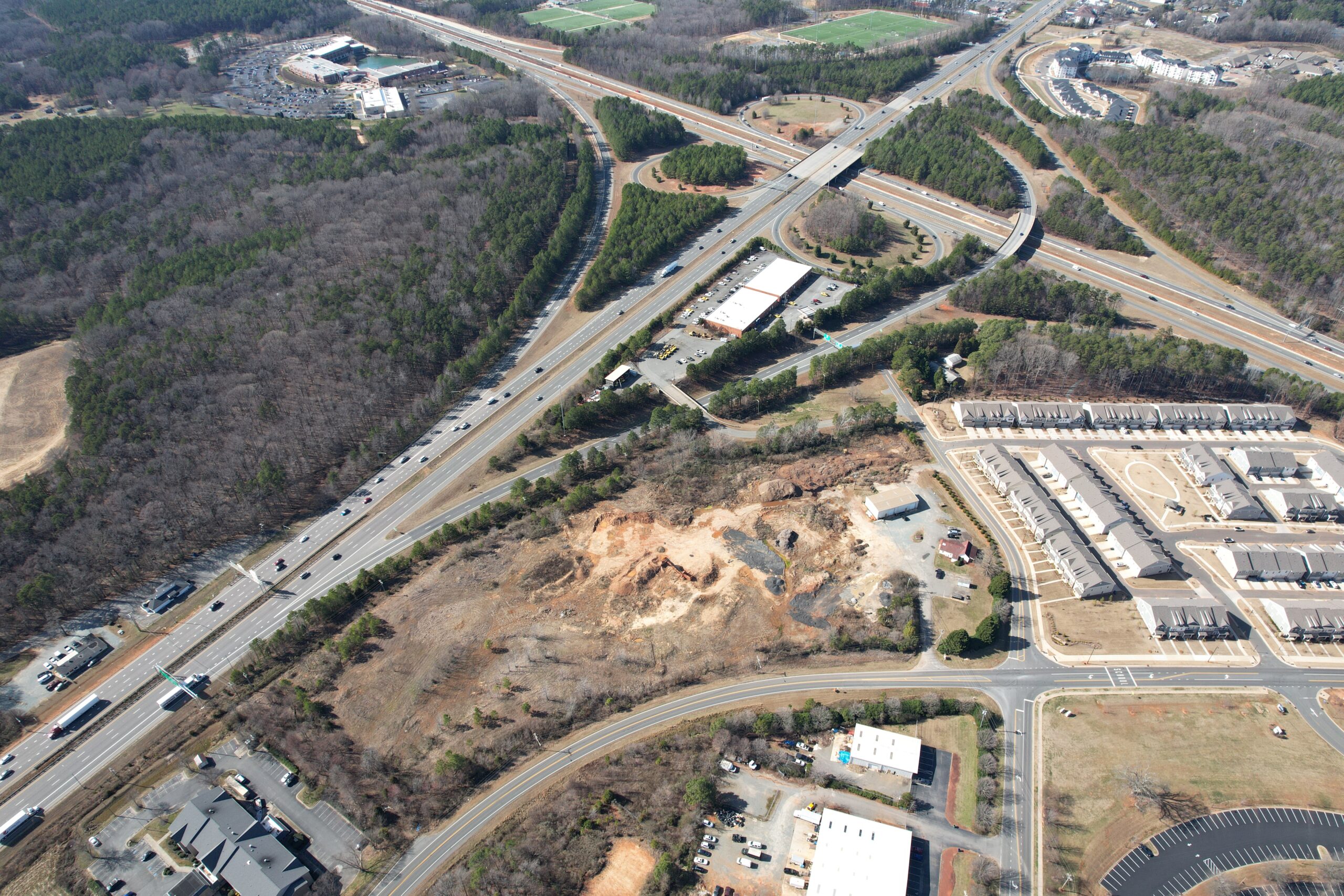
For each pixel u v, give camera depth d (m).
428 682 173.00
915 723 163.75
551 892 138.38
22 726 169.88
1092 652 177.88
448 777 155.88
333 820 151.00
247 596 197.00
